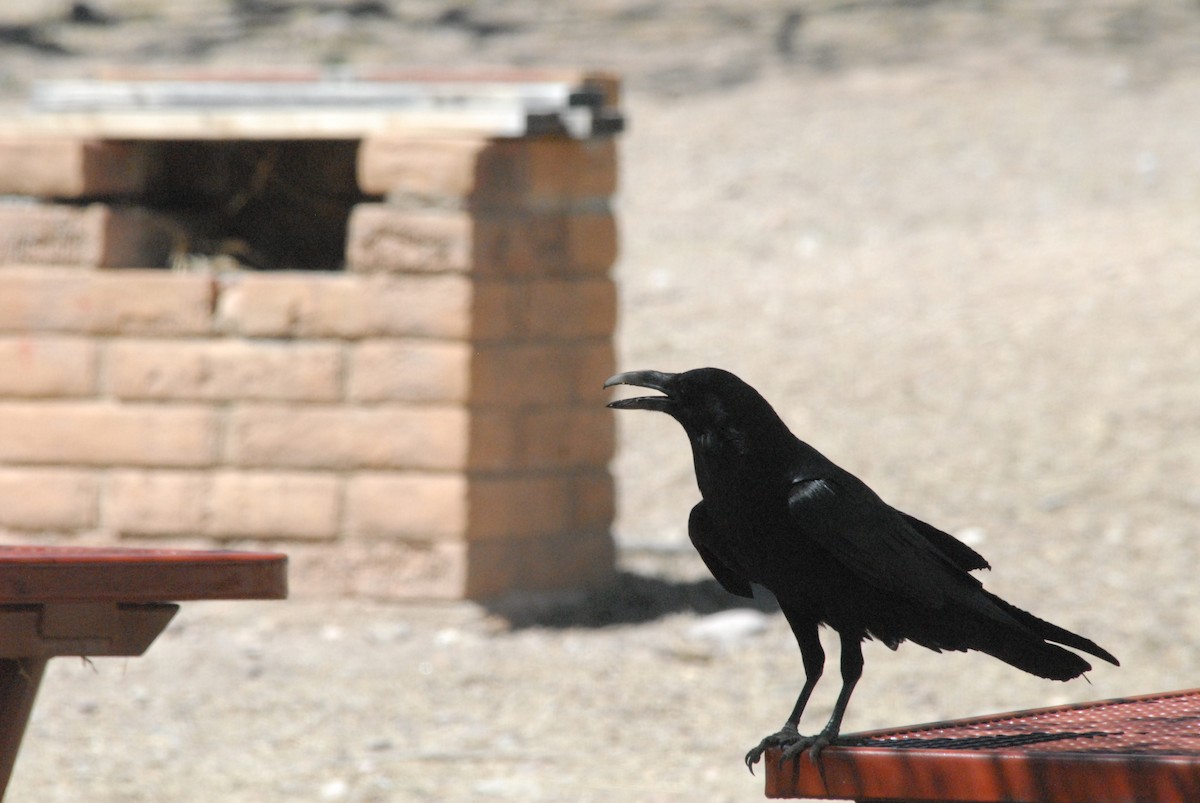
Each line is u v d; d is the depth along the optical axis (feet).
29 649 17.35
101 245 39.81
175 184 44.21
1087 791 14.43
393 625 38.73
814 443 50.85
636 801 29.43
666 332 60.80
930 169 82.84
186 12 109.29
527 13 111.75
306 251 44.42
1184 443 49.21
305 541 39.32
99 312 39.78
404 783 30.50
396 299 38.50
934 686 36.17
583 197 40.75
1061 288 62.34
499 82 40.93
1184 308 58.34
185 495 39.63
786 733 17.42
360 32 106.42
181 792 30.19
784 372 56.29
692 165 85.25
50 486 40.14
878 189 80.59
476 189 38.19
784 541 19.20
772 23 109.60
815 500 18.74
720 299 64.90
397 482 38.78
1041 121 88.84
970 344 57.57
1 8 108.27
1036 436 50.57
